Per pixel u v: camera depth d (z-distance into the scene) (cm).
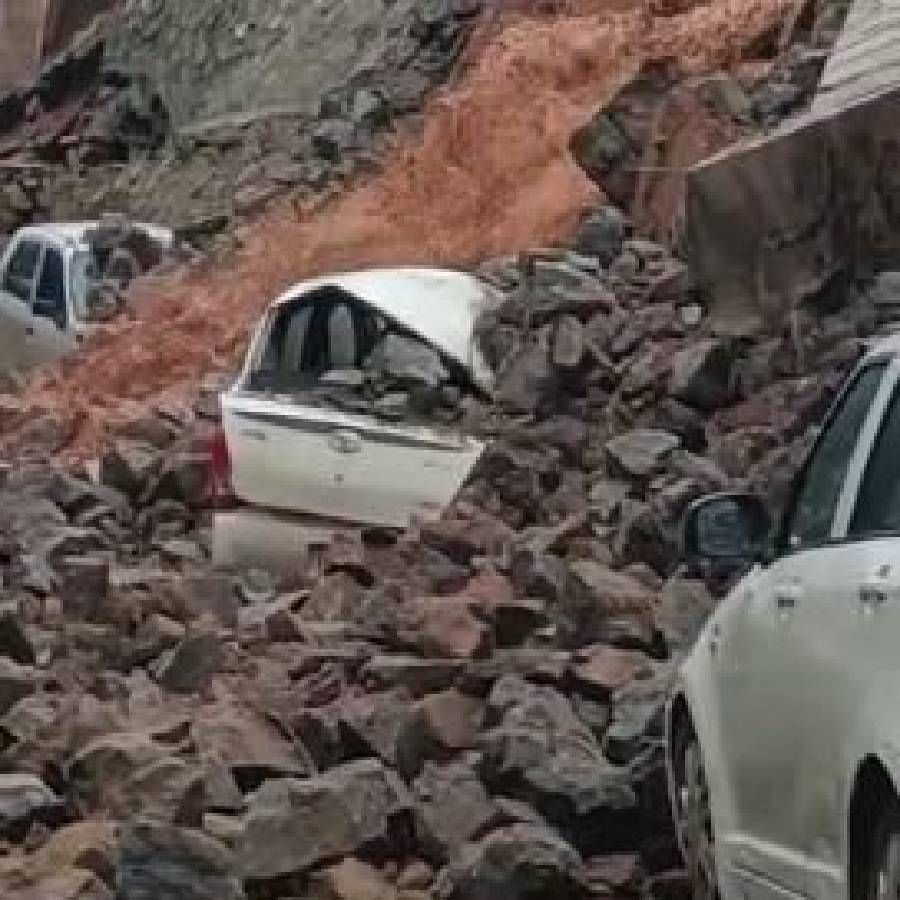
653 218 2698
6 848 1282
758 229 2195
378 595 1780
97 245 3862
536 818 1245
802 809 899
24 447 3042
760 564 1045
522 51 3706
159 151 5372
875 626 826
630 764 1264
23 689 1555
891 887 810
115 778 1317
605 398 2181
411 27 4644
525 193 3366
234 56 5394
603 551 1808
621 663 1445
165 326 3431
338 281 2264
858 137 2120
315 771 1377
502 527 1900
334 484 2039
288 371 2192
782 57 3067
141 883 1127
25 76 7425
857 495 920
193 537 2280
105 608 1823
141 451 2459
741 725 996
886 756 793
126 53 5903
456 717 1387
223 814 1298
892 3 2438
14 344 3728
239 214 4259
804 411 1920
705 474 1898
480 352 2244
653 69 2861
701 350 2117
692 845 1120
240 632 1727
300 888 1214
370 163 4025
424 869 1233
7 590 1947
